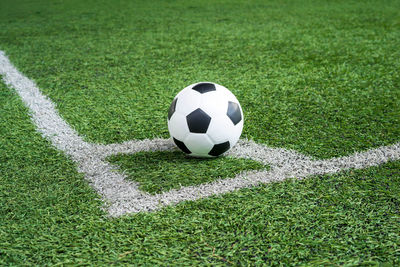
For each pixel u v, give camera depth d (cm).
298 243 191
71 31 770
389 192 232
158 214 215
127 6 1085
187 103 260
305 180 248
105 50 621
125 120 357
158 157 281
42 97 421
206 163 269
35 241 195
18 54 607
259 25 789
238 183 244
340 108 375
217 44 643
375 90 423
